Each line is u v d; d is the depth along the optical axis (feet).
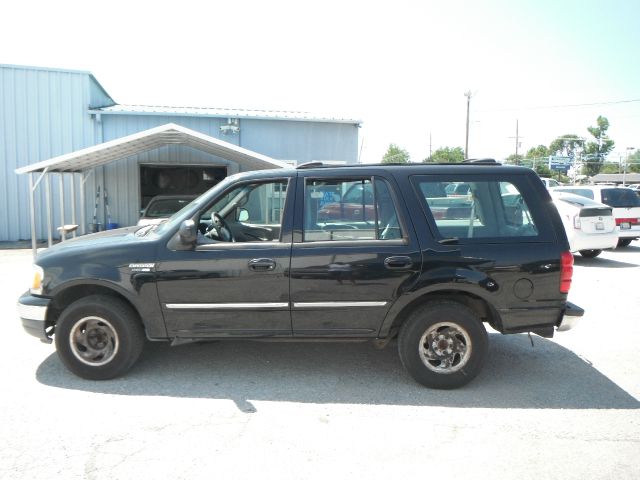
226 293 15.85
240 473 11.27
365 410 14.56
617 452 12.38
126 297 15.98
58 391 15.56
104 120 53.26
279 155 56.39
